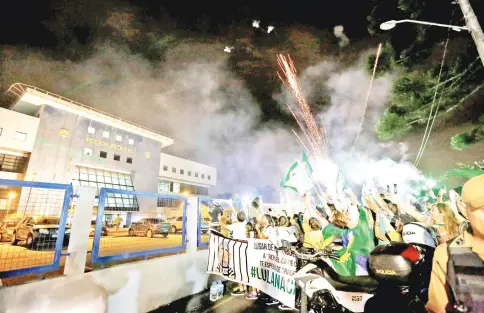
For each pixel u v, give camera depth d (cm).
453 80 1031
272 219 620
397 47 1200
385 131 1170
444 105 1089
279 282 454
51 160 3172
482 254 149
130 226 1258
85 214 443
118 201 1738
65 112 3388
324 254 357
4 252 704
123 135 3953
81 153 3441
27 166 3011
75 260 414
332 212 492
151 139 4325
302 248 393
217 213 759
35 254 617
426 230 304
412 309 265
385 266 252
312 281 356
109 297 438
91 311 354
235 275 539
